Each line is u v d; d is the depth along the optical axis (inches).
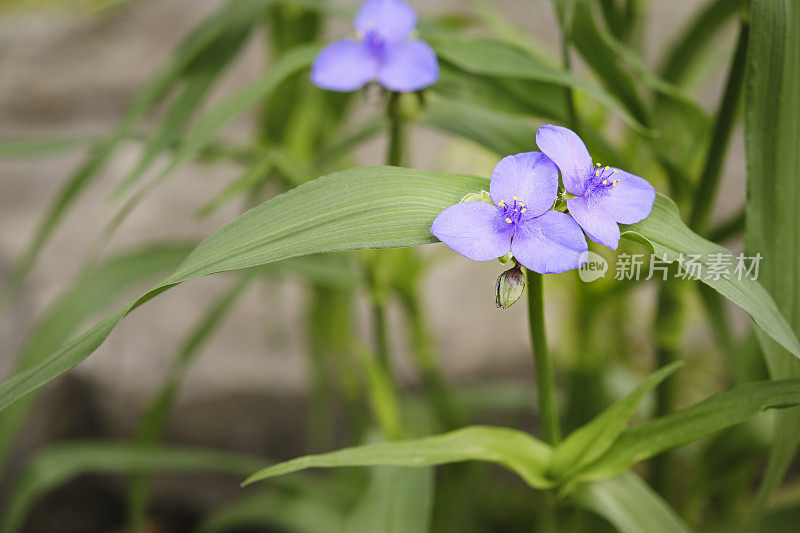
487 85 20.9
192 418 33.2
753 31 18.5
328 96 25.8
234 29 21.5
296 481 27.3
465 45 20.1
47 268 33.1
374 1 20.2
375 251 22.6
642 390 18.7
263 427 33.6
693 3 40.9
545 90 20.8
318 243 17.5
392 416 22.9
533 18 40.9
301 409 33.4
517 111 20.8
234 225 17.6
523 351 33.1
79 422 33.4
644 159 22.9
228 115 20.3
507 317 33.8
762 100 18.6
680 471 29.5
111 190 37.1
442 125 21.8
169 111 21.5
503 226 17.5
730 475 22.7
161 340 33.2
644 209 17.7
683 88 22.7
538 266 17.3
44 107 41.1
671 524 19.7
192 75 21.5
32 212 36.0
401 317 33.3
